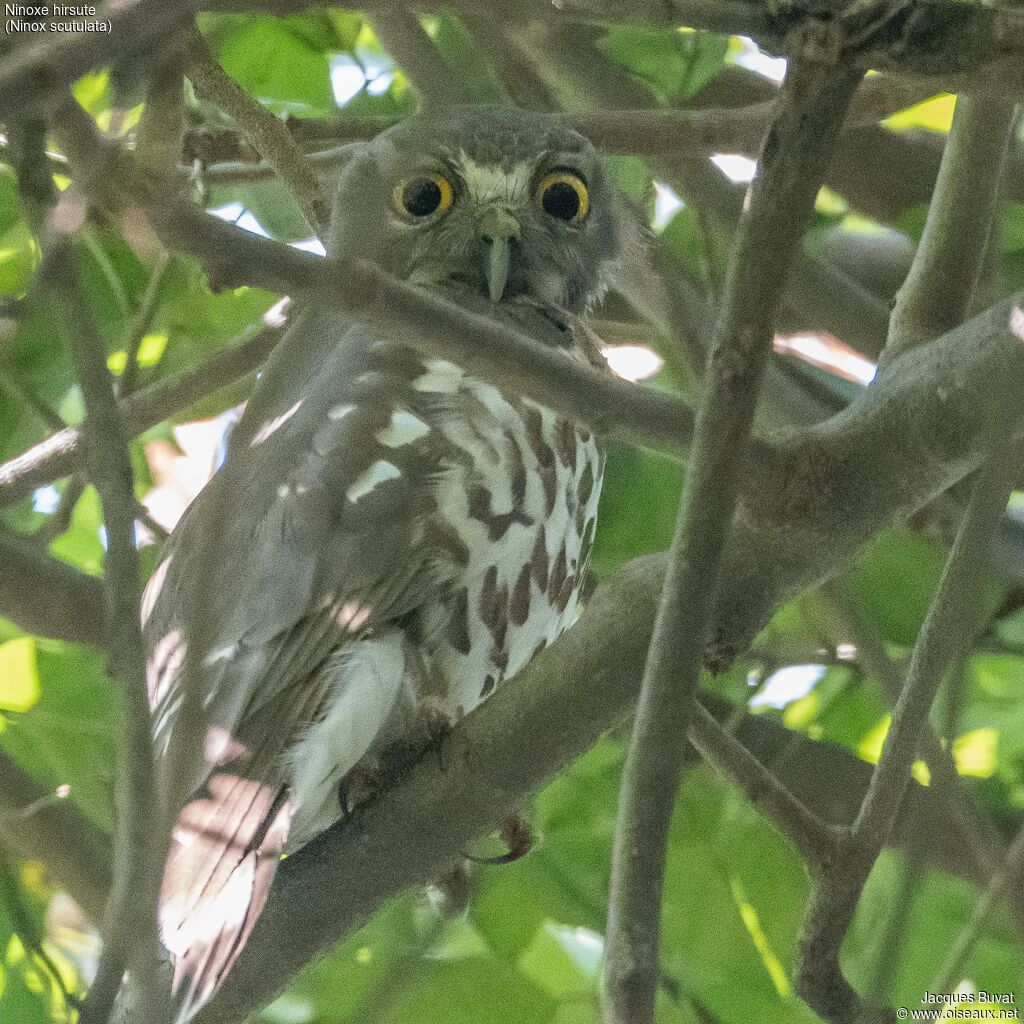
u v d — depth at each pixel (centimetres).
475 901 1209
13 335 1012
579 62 1391
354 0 719
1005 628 1288
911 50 677
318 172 1368
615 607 872
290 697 952
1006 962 1163
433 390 1059
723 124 1251
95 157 643
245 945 898
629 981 670
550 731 885
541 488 1063
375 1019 1103
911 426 818
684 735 689
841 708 1354
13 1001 964
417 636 1009
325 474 1020
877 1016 771
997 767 1349
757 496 824
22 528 1406
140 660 627
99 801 1123
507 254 1283
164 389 1182
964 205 927
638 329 1421
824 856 847
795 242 672
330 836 928
